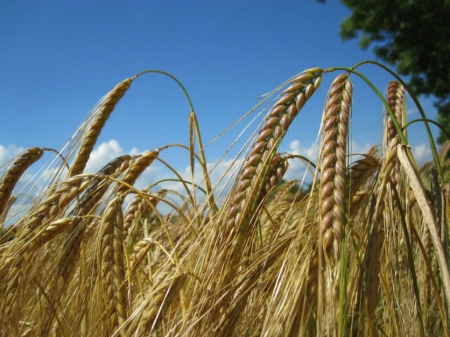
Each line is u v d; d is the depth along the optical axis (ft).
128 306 0.92
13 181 1.34
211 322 0.68
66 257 0.98
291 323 0.62
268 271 0.71
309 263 0.64
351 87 0.72
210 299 0.70
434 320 0.87
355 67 0.80
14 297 0.91
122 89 1.39
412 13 6.97
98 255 0.93
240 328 0.73
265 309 0.73
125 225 1.32
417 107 0.88
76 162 1.32
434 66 7.01
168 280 0.73
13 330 0.91
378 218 0.70
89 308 0.98
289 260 0.67
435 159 0.87
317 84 0.77
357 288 0.69
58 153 1.32
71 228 1.00
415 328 0.79
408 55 7.15
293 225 0.76
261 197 0.76
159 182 1.38
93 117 1.37
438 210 0.77
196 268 0.77
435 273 0.91
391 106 0.96
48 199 1.03
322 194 0.65
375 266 0.68
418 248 0.96
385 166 0.70
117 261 0.93
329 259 0.64
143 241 1.05
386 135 0.92
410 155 0.67
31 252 0.94
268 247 0.74
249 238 0.75
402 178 0.78
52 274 0.97
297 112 0.77
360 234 0.74
